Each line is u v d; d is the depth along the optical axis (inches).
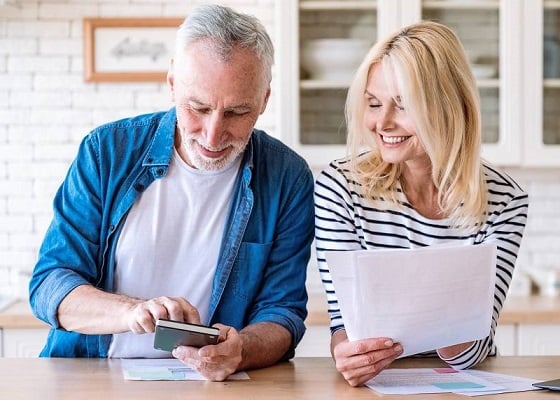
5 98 148.3
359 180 84.9
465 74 83.2
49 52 148.2
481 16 140.8
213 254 85.3
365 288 72.6
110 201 84.0
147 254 84.3
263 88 79.1
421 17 140.2
